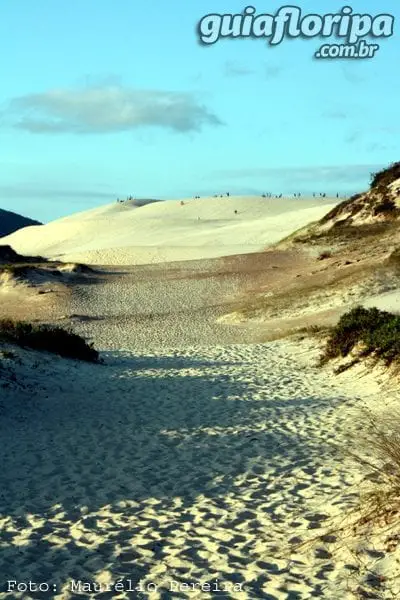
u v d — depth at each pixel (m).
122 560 6.62
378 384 15.12
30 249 132.50
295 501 8.11
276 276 42.34
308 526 7.21
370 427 11.23
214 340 30.27
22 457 10.43
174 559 6.59
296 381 17.31
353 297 32.91
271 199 146.38
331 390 15.80
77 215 172.88
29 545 6.98
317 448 10.54
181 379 18.08
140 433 12.01
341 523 7.04
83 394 15.88
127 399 15.34
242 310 35.25
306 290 36.28
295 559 6.43
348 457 9.62
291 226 87.06
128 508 8.13
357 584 5.77
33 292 41.75
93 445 11.20
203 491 8.70
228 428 12.26
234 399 15.10
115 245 106.31
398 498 6.91
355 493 7.94
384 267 35.59
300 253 47.28
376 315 20.39
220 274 44.25
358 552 6.29
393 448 7.65
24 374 16.58
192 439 11.50
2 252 68.00
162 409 14.17
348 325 19.80
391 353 16.16
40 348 20.42
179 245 81.50
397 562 5.95
